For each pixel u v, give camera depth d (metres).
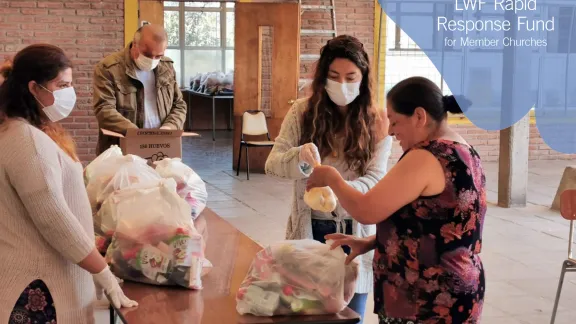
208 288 2.47
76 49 9.33
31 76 2.21
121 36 9.45
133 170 2.87
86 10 9.30
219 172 9.96
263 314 2.18
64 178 2.26
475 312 2.10
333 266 2.21
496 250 6.20
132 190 2.62
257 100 9.87
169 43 15.07
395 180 2.05
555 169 10.75
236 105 9.86
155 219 2.49
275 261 2.22
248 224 6.95
